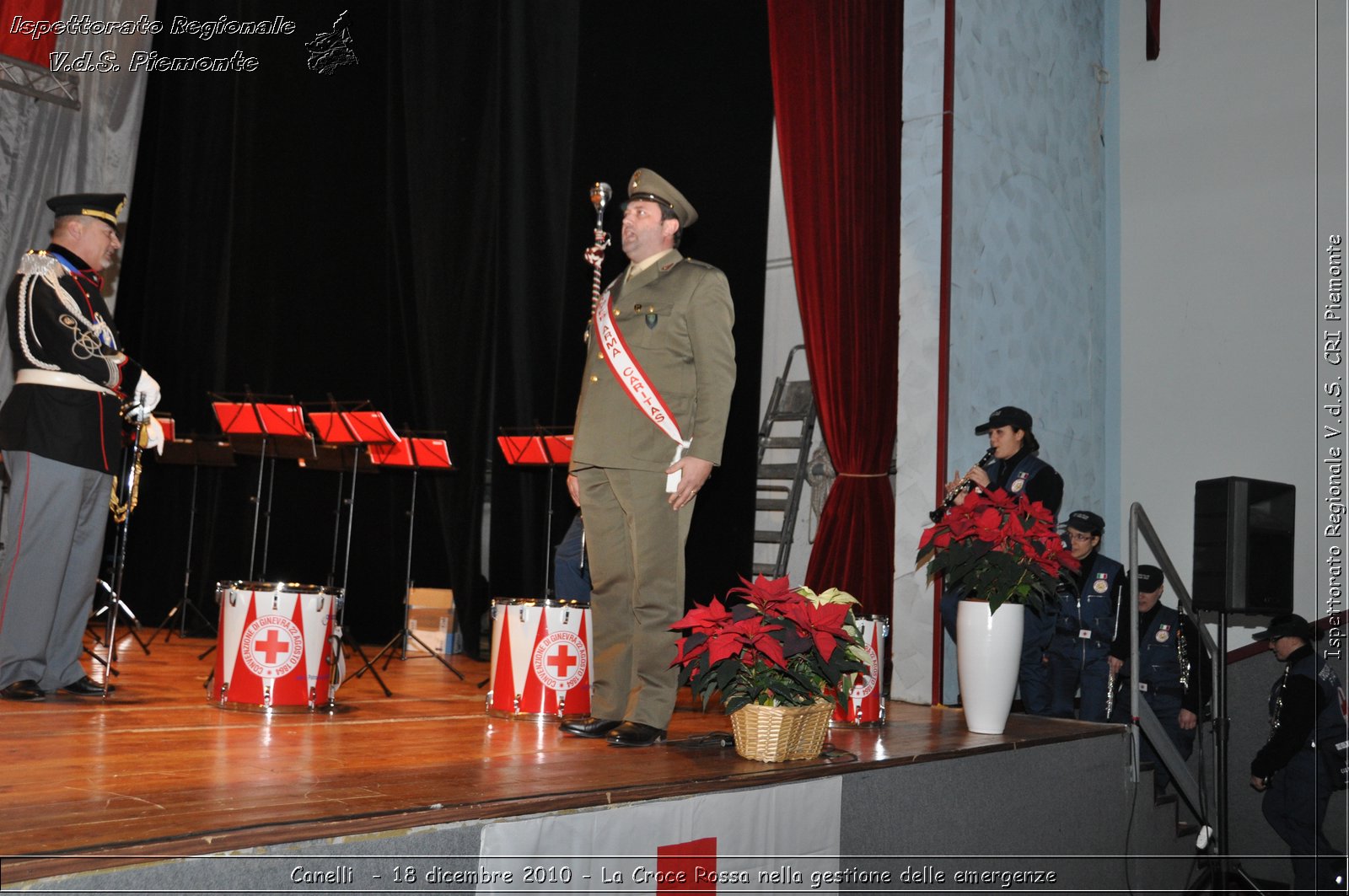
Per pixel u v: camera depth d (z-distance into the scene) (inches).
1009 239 235.9
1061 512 247.3
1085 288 265.0
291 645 136.8
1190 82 271.4
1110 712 197.0
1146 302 270.7
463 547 275.6
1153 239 271.6
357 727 125.7
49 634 134.7
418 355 289.9
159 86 314.2
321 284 296.8
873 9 228.2
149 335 309.9
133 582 306.3
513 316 276.8
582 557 180.2
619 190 264.1
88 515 140.8
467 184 285.7
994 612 159.3
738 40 258.1
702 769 108.3
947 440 211.3
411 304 291.9
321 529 293.6
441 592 266.4
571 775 99.0
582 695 145.5
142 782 85.0
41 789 80.7
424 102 292.7
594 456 125.0
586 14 270.8
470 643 270.1
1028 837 149.7
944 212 217.0
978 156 227.1
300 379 294.4
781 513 254.1
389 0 302.5
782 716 116.0
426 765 100.7
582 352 262.4
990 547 161.5
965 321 220.1
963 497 173.0
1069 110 263.9
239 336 297.9
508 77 282.2
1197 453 259.0
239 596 137.5
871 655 163.2
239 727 120.0
